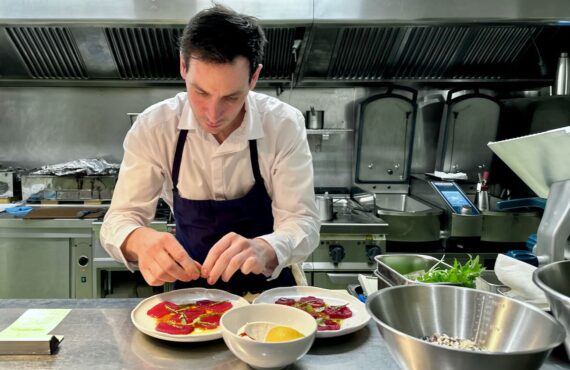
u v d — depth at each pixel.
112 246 1.22
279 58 3.15
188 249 1.52
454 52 3.14
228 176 1.42
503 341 0.82
